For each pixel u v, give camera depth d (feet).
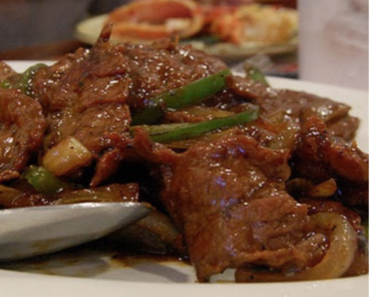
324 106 1.55
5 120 1.35
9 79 1.45
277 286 1.02
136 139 1.22
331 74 2.06
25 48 2.45
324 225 1.19
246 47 2.45
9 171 1.25
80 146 1.25
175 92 1.36
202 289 1.01
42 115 1.31
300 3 2.08
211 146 1.18
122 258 1.27
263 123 1.37
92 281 1.01
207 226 1.15
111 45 1.37
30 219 1.13
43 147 1.29
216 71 1.44
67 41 2.52
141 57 1.41
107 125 1.27
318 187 1.31
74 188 1.26
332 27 2.02
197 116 1.34
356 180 1.30
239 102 1.44
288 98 1.53
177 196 1.19
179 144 1.27
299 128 1.36
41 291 0.99
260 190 1.16
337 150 1.29
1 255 1.19
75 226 1.17
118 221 1.19
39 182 1.24
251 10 2.66
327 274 1.13
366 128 1.64
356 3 1.97
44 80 1.39
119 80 1.32
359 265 1.17
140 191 1.28
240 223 1.13
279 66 2.37
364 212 1.34
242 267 1.14
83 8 3.05
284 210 1.14
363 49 1.99
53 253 1.26
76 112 1.32
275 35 2.53
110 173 1.26
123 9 2.66
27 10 3.08
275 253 1.12
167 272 1.24
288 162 1.33
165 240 1.27
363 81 2.02
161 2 2.67
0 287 0.99
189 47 1.50
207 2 2.72
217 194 1.15
